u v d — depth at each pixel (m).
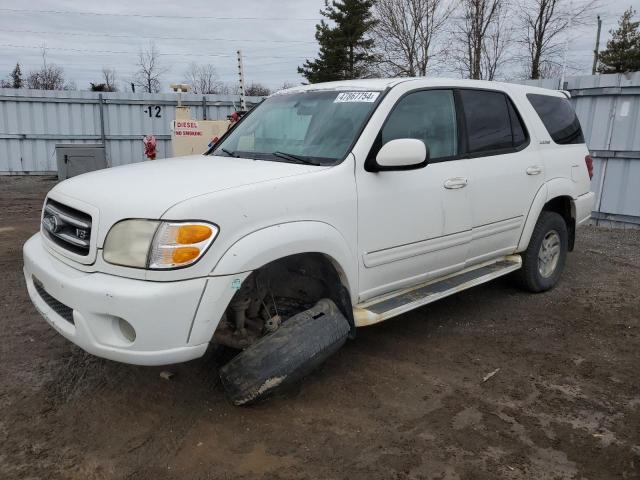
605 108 9.27
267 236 2.91
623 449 2.95
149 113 16.09
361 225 3.44
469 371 3.81
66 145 12.82
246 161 3.63
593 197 5.85
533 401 3.43
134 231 2.68
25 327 4.34
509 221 4.68
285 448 2.89
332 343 3.20
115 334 2.74
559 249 5.52
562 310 5.05
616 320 4.84
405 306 3.76
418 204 3.79
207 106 16.28
